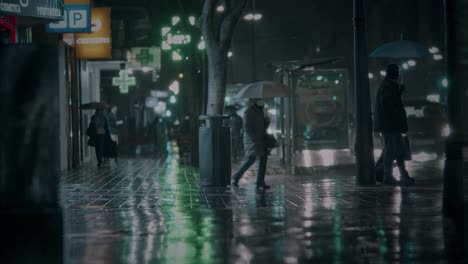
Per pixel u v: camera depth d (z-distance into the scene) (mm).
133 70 54125
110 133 32250
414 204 13609
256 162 30125
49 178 6945
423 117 31625
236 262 8258
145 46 40875
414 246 9117
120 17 41688
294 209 13273
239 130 33719
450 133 11953
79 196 16500
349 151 29406
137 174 24281
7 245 6852
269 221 11633
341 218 11820
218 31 20094
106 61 39531
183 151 40719
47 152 6957
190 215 12594
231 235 10227
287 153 25188
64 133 27844
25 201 6902
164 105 68312
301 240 9703
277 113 28203
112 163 32125
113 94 57312
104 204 14742
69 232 10641
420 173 20734
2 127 6930
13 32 18656
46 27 24078
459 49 11992
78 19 24078
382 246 9156
